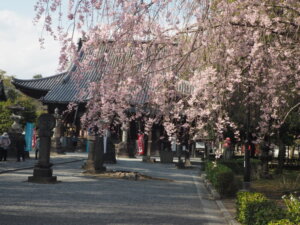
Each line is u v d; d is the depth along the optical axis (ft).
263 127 36.11
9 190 37.22
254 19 28.86
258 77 32.78
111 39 27.30
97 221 24.64
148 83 30.86
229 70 31.35
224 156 91.15
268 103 33.86
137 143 162.40
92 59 27.68
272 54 30.04
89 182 50.88
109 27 27.07
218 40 28.07
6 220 23.15
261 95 34.83
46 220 23.94
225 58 30.09
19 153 78.33
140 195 40.70
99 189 43.47
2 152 76.13
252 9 29.25
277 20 30.30
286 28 31.48
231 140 76.18
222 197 43.27
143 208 31.68
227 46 30.09
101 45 27.89
